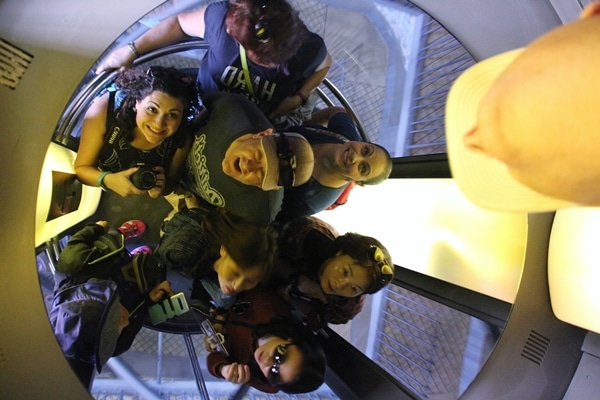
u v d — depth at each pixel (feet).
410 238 3.32
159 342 3.36
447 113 1.90
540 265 3.09
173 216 3.21
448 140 1.88
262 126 3.16
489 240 3.13
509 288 3.10
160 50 3.02
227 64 3.10
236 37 2.96
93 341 2.79
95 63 2.58
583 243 2.81
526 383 3.11
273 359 3.09
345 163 3.24
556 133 1.12
